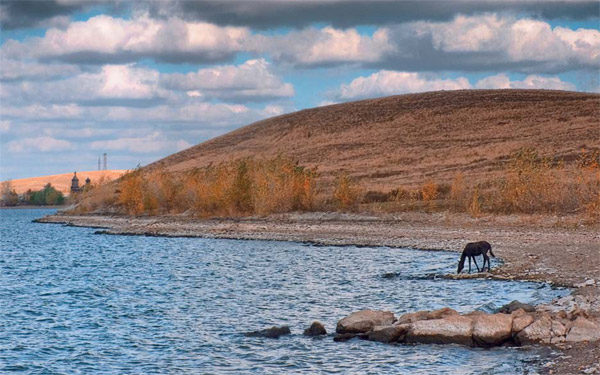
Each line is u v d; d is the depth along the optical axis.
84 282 47.25
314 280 42.66
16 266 59.72
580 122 138.00
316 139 165.12
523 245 50.53
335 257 55.06
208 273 49.84
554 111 148.38
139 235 93.25
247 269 50.81
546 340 21.91
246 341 25.80
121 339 27.38
